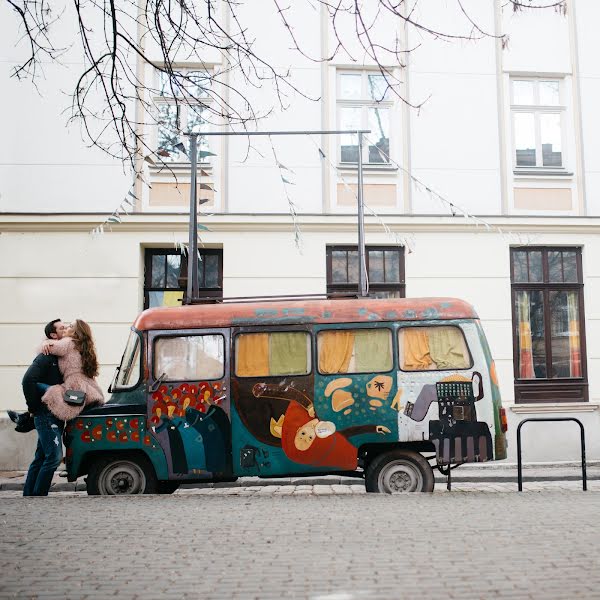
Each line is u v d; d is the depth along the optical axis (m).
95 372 9.31
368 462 9.12
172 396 9.02
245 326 9.15
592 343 14.81
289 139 14.66
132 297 14.14
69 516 6.60
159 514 6.70
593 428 14.45
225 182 14.52
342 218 14.42
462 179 14.90
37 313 14.00
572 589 4.07
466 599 3.90
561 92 15.45
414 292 14.52
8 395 13.74
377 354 9.03
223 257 14.38
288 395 8.96
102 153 14.37
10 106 14.39
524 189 15.05
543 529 5.77
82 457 8.96
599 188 15.19
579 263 15.08
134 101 14.16
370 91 14.98
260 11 14.75
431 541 5.34
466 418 8.88
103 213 14.20
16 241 14.13
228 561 4.79
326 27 14.81
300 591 4.09
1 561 4.84
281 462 8.88
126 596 4.03
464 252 14.66
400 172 14.84
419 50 15.02
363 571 4.50
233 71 14.37
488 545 5.19
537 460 14.24
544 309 14.94
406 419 8.87
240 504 7.38
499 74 15.16
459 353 9.02
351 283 14.59
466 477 11.95
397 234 14.55
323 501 7.58
